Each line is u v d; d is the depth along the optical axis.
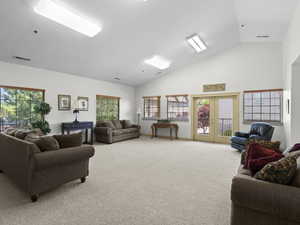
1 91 4.29
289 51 4.19
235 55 5.88
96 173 3.07
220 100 6.23
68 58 4.67
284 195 1.19
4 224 1.68
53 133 5.24
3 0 2.62
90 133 6.39
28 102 4.77
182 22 3.98
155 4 3.26
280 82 5.19
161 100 7.50
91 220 1.75
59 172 2.32
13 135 2.78
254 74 5.58
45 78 5.05
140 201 2.13
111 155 4.34
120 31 3.89
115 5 3.09
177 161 3.87
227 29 4.68
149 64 6.04
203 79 6.48
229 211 1.93
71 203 2.06
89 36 3.83
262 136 4.49
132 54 5.11
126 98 7.93
